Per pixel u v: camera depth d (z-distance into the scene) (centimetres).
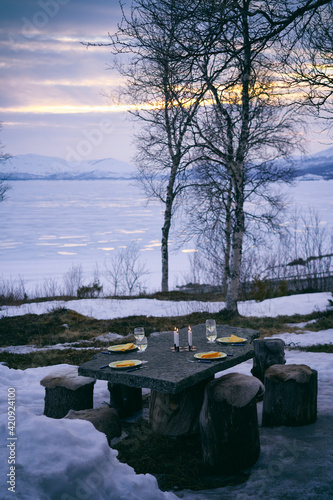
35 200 17688
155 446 498
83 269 3872
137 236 6594
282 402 549
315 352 1031
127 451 493
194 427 532
